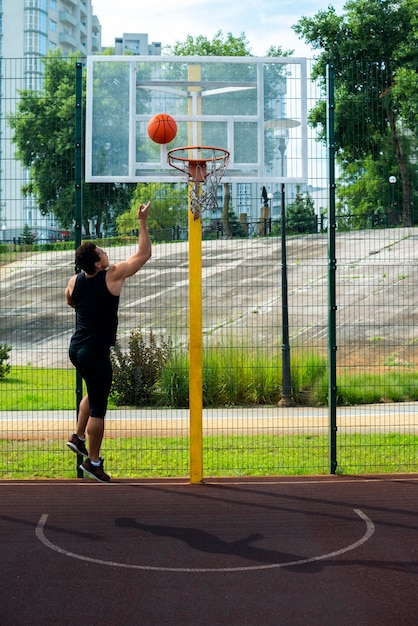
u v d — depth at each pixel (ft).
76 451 21.68
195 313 25.49
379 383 48.52
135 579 16.37
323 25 124.57
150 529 20.08
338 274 71.46
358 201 29.58
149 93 27.43
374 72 27.63
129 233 29.66
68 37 320.29
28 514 21.53
